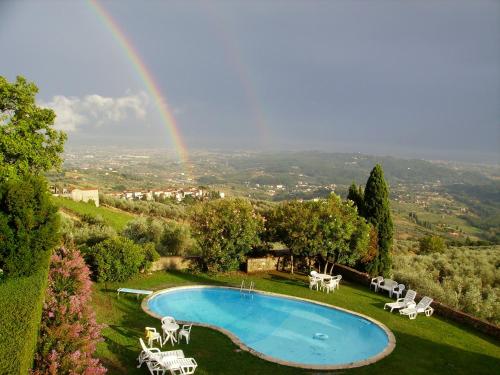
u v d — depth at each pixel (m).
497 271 26.17
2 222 10.24
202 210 21.12
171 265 21.48
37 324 8.37
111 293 17.30
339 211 20.44
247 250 20.94
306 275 22.05
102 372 8.70
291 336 14.91
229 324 15.87
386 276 22.11
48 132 22.08
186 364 10.55
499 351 13.31
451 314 16.03
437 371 11.74
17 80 21.16
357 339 14.77
